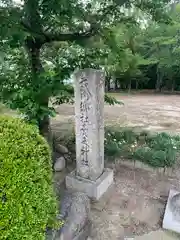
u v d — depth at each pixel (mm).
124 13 3514
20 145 1338
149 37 10828
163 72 14031
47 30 3492
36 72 3471
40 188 1397
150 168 4000
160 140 4461
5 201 1216
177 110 8438
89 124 3000
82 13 3104
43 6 2830
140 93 14016
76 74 2916
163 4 3324
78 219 2320
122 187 3475
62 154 4328
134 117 7270
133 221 2797
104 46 3699
